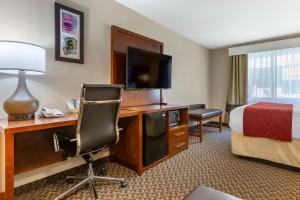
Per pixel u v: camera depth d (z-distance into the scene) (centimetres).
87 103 143
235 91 473
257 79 449
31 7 177
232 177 201
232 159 253
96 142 160
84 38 221
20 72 153
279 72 420
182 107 285
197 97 464
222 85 507
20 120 147
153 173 211
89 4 225
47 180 190
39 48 154
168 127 258
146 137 218
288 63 409
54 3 193
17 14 169
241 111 251
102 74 241
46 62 189
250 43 457
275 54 423
